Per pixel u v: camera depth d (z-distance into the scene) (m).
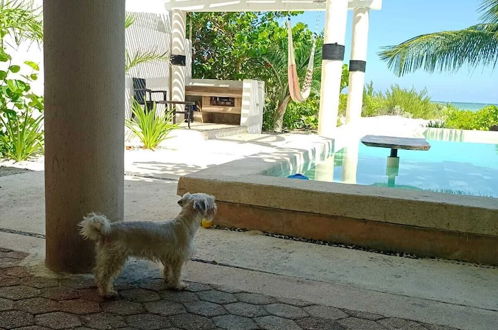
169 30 10.40
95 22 2.49
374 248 3.23
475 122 11.44
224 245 3.20
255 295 2.50
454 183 5.79
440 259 3.09
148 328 2.14
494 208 2.95
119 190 2.71
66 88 2.51
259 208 3.46
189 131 8.26
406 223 3.11
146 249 2.41
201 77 11.80
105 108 2.57
